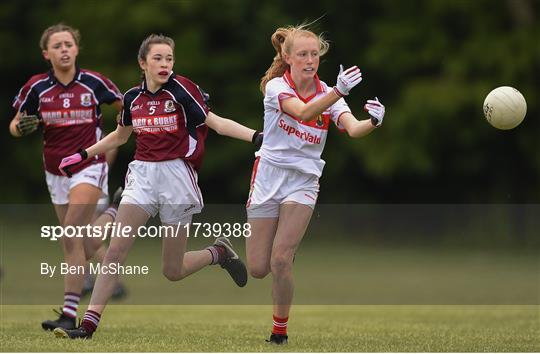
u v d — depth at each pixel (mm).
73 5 83625
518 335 26609
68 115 27562
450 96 74938
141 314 34156
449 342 24375
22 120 27500
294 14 83250
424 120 75938
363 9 83438
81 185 26922
